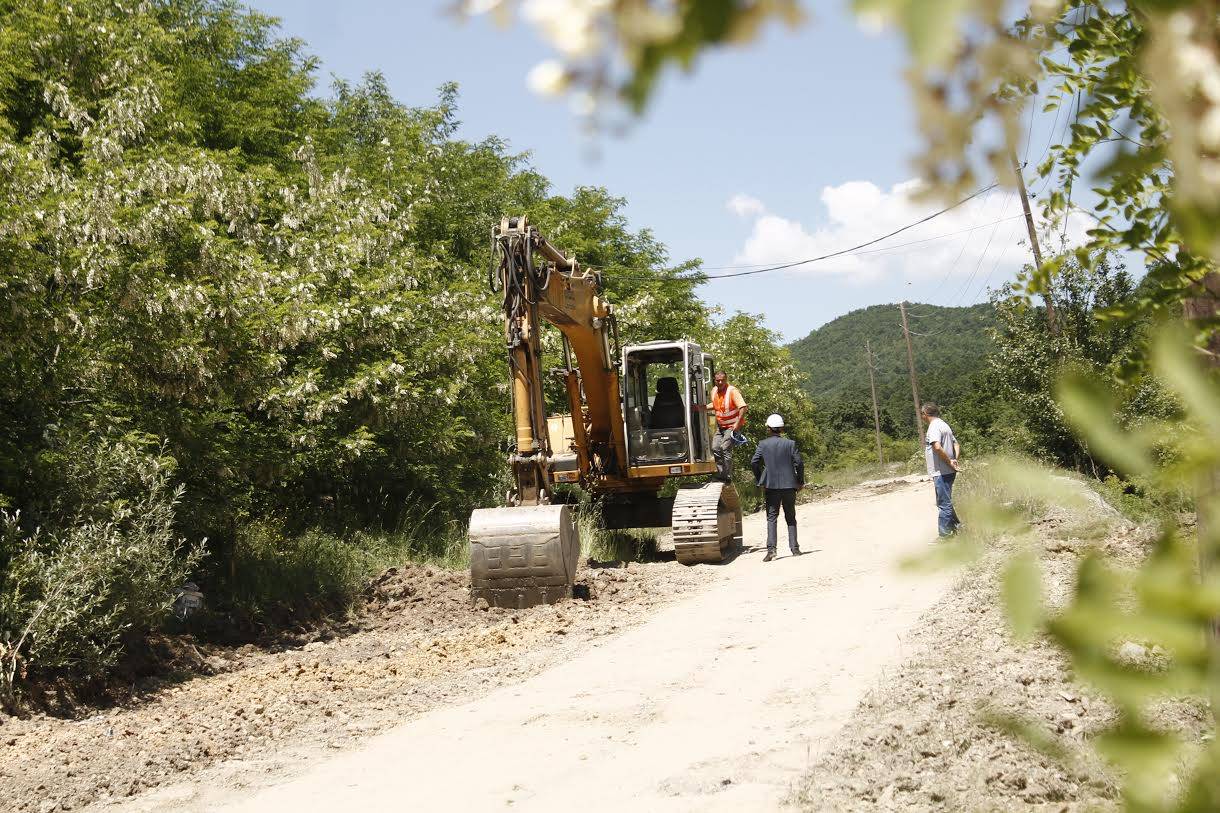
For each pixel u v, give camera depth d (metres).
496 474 21.91
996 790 4.48
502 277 12.91
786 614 10.32
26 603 9.23
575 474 17.69
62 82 17.27
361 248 19.73
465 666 9.52
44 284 12.59
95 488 10.96
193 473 14.04
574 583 13.13
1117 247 1.90
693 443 17.84
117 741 7.68
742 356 43.53
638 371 18.58
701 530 15.20
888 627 8.88
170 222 14.06
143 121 17.05
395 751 6.91
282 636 12.05
